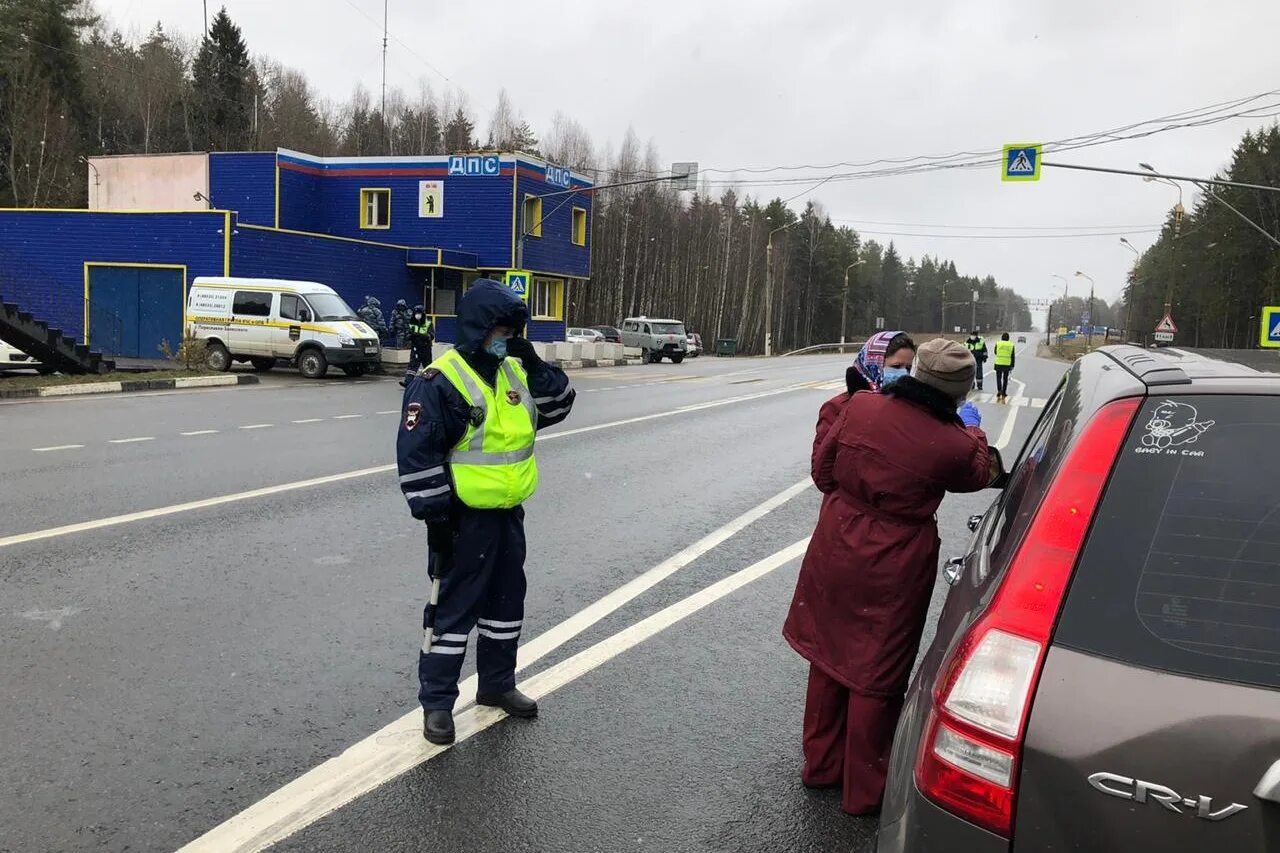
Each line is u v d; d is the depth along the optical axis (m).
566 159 70.50
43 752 3.61
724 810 3.36
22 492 8.33
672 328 42.25
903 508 3.20
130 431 12.46
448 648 3.79
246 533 7.01
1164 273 87.62
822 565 3.36
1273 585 1.78
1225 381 2.11
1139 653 1.75
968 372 3.17
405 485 3.67
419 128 76.75
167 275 27.86
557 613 5.46
